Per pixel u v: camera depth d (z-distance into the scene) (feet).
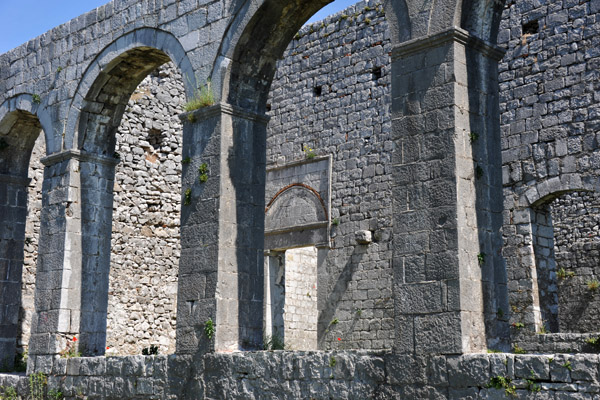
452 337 38.37
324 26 87.92
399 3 44.37
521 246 65.05
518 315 63.82
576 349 59.06
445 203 40.19
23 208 74.64
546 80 66.08
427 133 41.70
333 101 85.35
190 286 51.29
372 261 78.43
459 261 39.06
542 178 64.95
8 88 72.33
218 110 52.24
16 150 74.74
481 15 42.98
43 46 69.41
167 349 88.63
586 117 63.10
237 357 47.44
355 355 41.98
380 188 79.25
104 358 55.83
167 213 91.81
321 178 84.94
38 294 64.18
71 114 65.00
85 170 65.05
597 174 61.72
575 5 65.21
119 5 62.44
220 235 50.31
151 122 92.27
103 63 62.80
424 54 42.63
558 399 33.94
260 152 53.93
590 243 77.56
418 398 38.96
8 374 65.36
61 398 58.44
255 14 51.67
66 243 63.00
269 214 89.71
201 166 52.60
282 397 44.65
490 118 42.83
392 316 75.36
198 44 55.01
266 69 54.70
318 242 83.76
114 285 85.10
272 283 89.04
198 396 48.85
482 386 36.58
